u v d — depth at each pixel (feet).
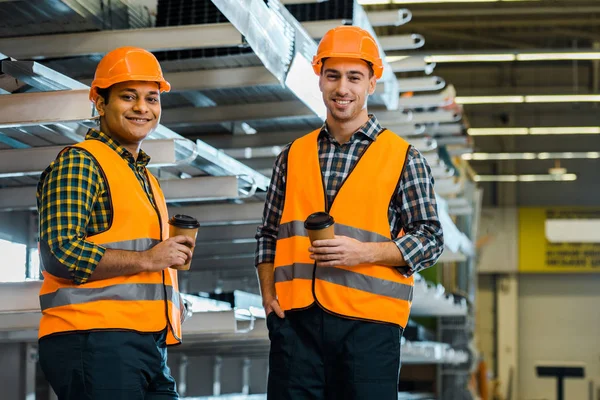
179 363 29.73
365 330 10.83
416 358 41.65
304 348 11.05
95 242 10.35
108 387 10.15
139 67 10.96
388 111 23.47
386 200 11.05
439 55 63.21
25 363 22.07
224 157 17.75
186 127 23.30
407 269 11.03
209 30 15.90
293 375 11.05
